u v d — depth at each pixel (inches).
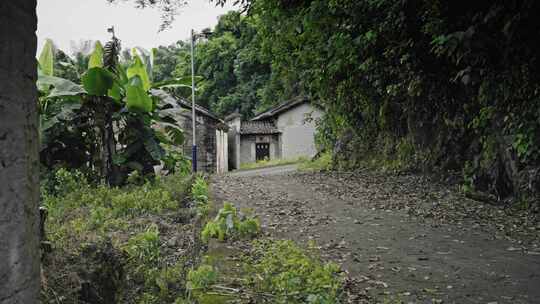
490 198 318.7
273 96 1170.0
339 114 517.0
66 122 373.7
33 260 66.9
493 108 291.6
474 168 351.3
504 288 147.6
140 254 157.9
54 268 112.5
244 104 1312.7
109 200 294.2
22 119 63.3
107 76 350.3
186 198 308.2
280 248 170.6
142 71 400.8
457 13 231.3
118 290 129.6
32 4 66.4
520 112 262.8
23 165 63.5
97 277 119.9
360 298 134.4
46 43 394.6
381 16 281.7
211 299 122.0
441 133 416.2
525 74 239.3
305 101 1069.1
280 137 1114.7
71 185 326.3
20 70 62.7
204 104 1433.3
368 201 329.1
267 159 1093.1
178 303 122.2
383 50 321.7
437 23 235.3
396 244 207.5
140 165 374.9
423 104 419.2
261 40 396.8
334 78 410.6
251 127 1139.9
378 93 438.6
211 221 209.6
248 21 370.0
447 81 356.2
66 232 175.3
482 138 341.4
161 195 303.4
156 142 398.3
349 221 260.7
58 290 105.0
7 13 58.8
